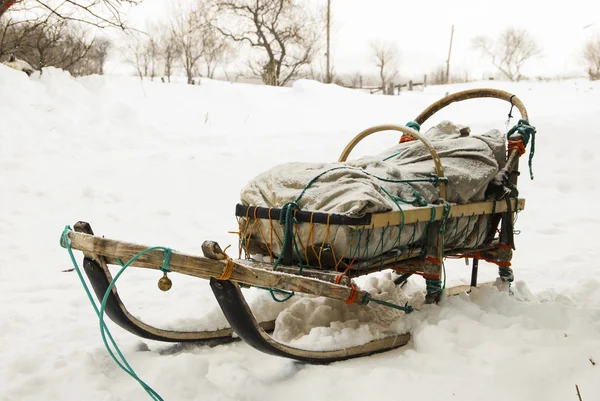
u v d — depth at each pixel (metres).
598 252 5.93
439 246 3.49
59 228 6.41
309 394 2.67
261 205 3.29
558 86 27.33
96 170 8.12
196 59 24.19
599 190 8.46
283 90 16.09
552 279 5.16
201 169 8.52
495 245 4.05
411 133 3.69
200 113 12.48
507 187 3.95
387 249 3.26
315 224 3.05
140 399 2.55
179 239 6.41
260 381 2.79
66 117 10.13
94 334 3.54
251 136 11.12
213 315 3.34
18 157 8.30
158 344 3.31
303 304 3.55
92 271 2.79
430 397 2.55
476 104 17.44
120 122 10.66
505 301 3.59
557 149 9.55
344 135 11.01
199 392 2.62
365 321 3.48
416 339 3.19
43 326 3.74
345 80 38.97
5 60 12.61
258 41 25.81
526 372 2.69
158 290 4.64
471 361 2.88
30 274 5.05
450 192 3.59
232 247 6.17
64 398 2.61
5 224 6.34
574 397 2.52
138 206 7.21
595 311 3.46
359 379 2.77
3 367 2.92
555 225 7.05
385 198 3.21
